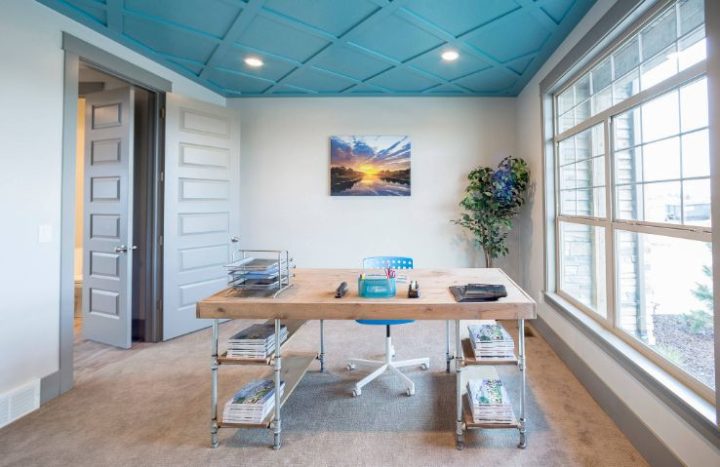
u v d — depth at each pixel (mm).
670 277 1758
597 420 2031
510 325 3660
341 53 3084
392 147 4184
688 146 1617
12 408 2051
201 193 3547
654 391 1663
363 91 4020
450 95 4094
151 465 1708
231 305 1767
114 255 3139
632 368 1834
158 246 3299
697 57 1561
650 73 1879
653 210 1868
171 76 3406
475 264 4156
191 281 3486
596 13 2242
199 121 3523
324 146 4254
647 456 1694
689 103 1609
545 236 3193
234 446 1844
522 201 3711
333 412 2143
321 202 4270
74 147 2445
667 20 1759
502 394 1875
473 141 4137
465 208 4035
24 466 1696
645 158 1931
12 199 2105
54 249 2324
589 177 2605
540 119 3291
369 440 1884
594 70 2504
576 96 2807
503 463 1700
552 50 2955
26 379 2170
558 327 2895
